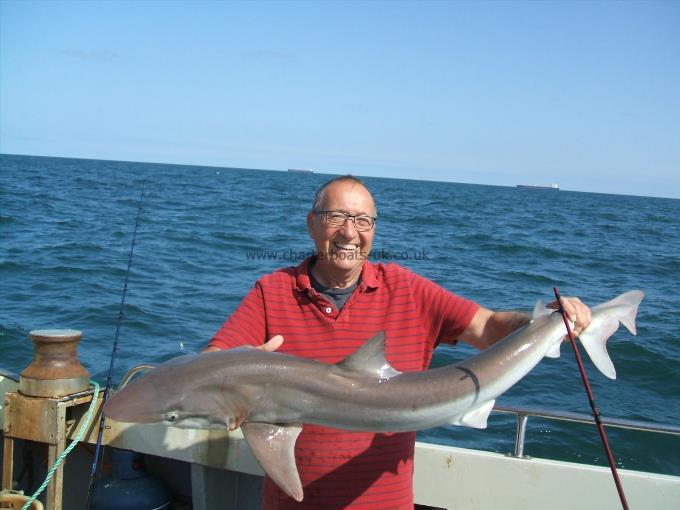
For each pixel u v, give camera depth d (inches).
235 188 2726.4
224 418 111.7
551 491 162.9
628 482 160.4
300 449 126.6
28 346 385.1
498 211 2258.9
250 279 612.4
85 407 177.8
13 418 170.4
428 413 118.0
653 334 467.8
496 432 284.8
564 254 995.3
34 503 161.0
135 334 414.9
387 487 126.3
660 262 971.3
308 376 116.0
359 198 130.4
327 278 133.8
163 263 681.6
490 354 126.1
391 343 130.2
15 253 696.4
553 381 351.3
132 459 188.7
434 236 1139.9
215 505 178.5
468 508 166.6
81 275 592.4
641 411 319.3
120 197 1722.4
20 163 5625.0
